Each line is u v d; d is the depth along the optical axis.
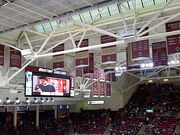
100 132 39.44
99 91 32.66
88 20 18.02
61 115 44.38
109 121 41.34
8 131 32.03
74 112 45.84
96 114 43.59
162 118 39.47
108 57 20.59
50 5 12.29
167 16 16.20
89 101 44.75
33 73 19.25
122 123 40.06
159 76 44.53
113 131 38.12
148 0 16.03
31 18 14.01
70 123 42.06
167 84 49.69
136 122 39.75
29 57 17.73
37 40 21.53
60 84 21.77
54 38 22.41
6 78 21.44
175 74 43.97
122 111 42.62
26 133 33.47
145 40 17.64
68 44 23.44
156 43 20.48
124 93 44.00
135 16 16.27
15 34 21.41
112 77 34.00
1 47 19.72
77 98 37.84
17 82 27.08
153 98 48.09
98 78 31.53
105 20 17.50
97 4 12.28
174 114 41.03
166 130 35.94
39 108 40.31
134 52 17.94
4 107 35.34
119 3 11.87
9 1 11.52
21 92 28.02
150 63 28.23
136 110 42.81
